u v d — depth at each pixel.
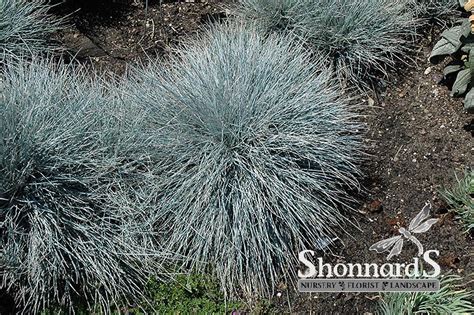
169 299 1.03
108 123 1.11
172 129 1.11
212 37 1.26
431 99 1.26
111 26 1.36
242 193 1.07
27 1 1.31
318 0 1.28
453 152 1.19
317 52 1.29
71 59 1.26
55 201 1.04
